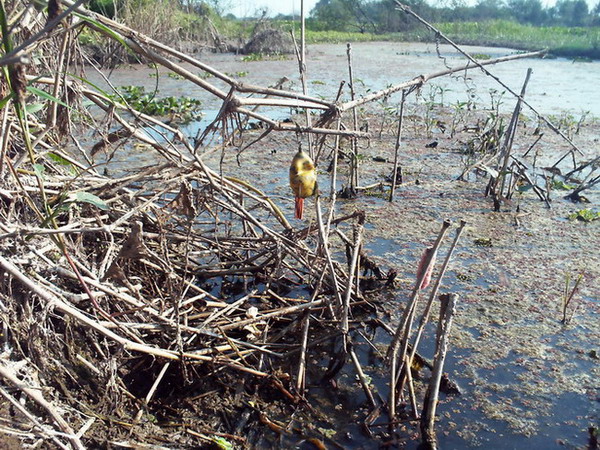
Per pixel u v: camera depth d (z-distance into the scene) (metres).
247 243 4.35
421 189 6.73
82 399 2.80
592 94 13.65
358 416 3.10
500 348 3.71
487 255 5.00
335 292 3.52
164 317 3.09
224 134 2.59
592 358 3.62
